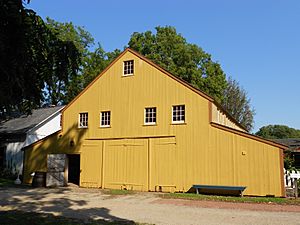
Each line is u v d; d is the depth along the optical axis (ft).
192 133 61.41
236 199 50.62
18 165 93.76
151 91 67.15
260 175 54.54
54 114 103.04
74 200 51.34
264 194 53.88
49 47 25.39
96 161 71.46
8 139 98.27
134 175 66.08
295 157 98.48
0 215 37.19
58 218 35.60
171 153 62.90
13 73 22.16
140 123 67.31
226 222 33.55
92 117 73.82
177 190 61.11
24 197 54.54
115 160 69.00
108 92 72.64
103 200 51.42
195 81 136.36
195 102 62.03
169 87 65.26
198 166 59.88
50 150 78.28
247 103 194.80
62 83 28.04
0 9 21.13
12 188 68.33
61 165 74.54
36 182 72.59
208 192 58.95
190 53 140.87
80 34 140.77
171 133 63.57
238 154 56.70
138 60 69.87
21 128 97.76
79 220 34.47
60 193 60.59
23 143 94.63
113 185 68.23
